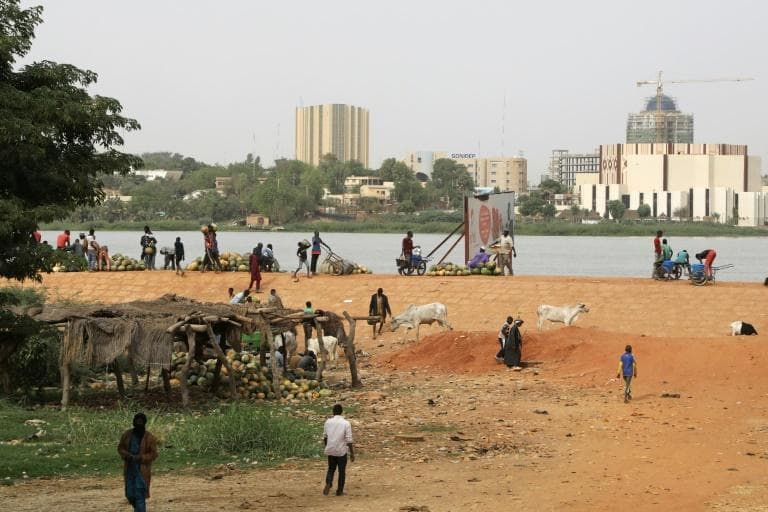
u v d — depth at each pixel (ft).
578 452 83.71
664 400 107.76
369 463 79.87
